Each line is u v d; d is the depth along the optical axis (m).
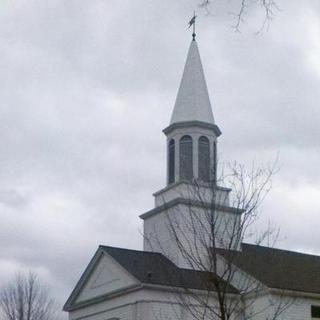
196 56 47.66
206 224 29.94
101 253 41.81
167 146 46.00
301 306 38.44
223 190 32.06
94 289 42.16
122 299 38.97
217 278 20.23
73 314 43.97
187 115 45.22
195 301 32.91
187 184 39.41
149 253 41.66
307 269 43.38
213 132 45.22
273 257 43.69
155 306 36.88
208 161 40.91
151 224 43.66
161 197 43.50
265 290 36.62
